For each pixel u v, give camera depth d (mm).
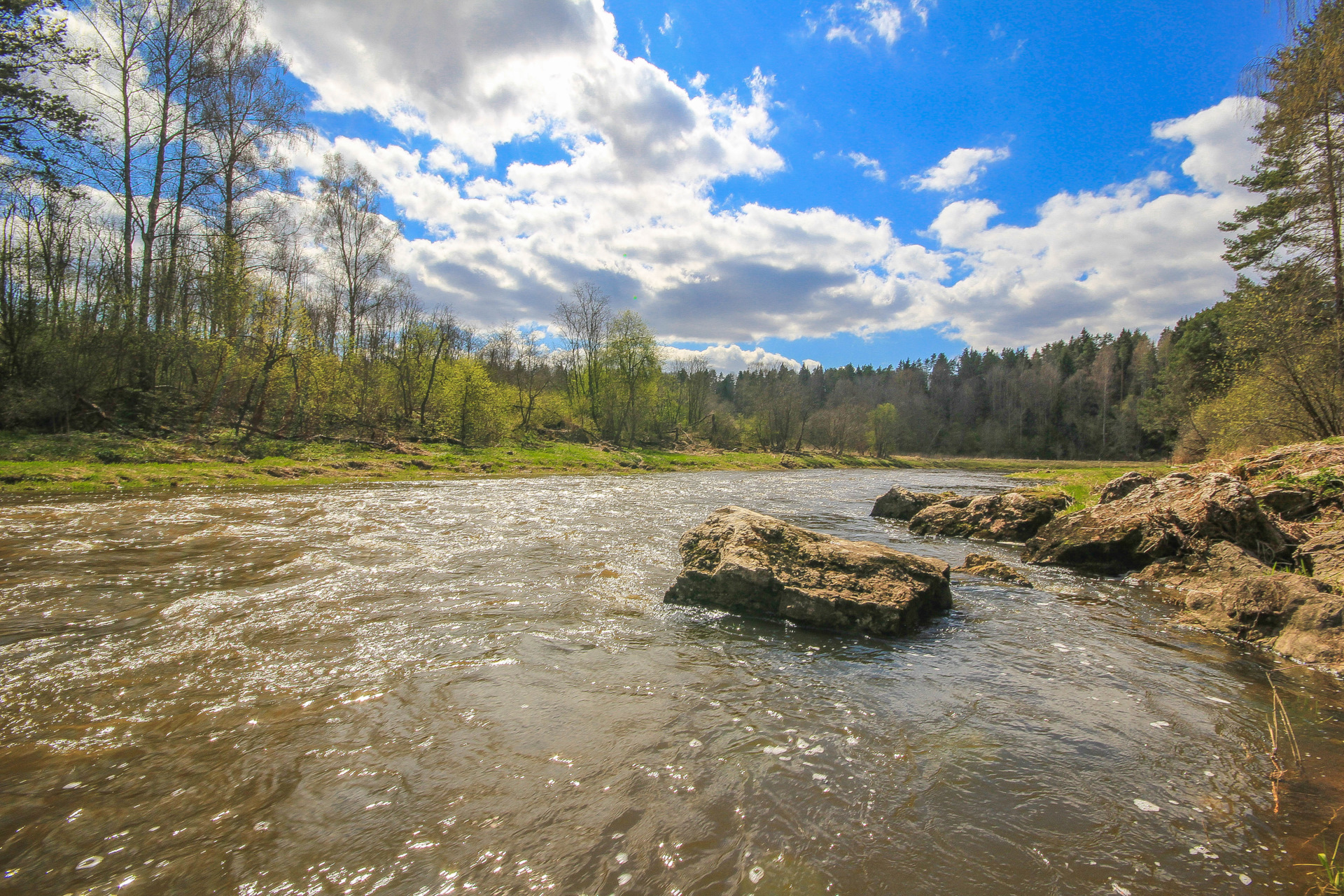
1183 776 4164
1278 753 4508
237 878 2947
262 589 8227
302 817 3447
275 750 4160
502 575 9570
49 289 26656
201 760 4012
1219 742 4676
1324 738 4742
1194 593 9156
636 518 16922
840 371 158500
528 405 57812
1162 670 6258
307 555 10430
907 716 5059
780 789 3879
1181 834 3525
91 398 25859
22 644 5988
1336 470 11414
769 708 5133
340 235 39656
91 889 2850
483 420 45594
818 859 3225
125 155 26906
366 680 5379
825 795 3828
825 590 7824
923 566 8398
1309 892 3021
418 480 28375
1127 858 3303
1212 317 50531
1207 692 5684
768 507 22719
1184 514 11008
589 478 36406
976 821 3611
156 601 7492
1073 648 6996
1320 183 19531
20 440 22484
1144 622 8109
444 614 7438
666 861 3168
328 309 38469
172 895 2830
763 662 6293
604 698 5207
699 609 8211
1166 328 98500
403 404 43844
